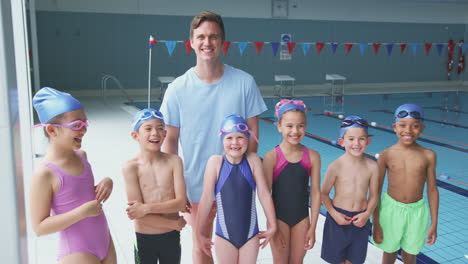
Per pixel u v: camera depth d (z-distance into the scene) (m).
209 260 1.41
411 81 10.93
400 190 1.47
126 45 8.62
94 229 1.04
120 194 2.51
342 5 9.91
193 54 9.09
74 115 0.95
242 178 1.22
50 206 0.96
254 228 1.26
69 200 0.98
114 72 8.67
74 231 1.00
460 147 4.28
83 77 8.46
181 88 1.30
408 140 1.44
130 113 6.05
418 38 10.68
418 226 1.46
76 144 0.97
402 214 1.46
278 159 1.34
